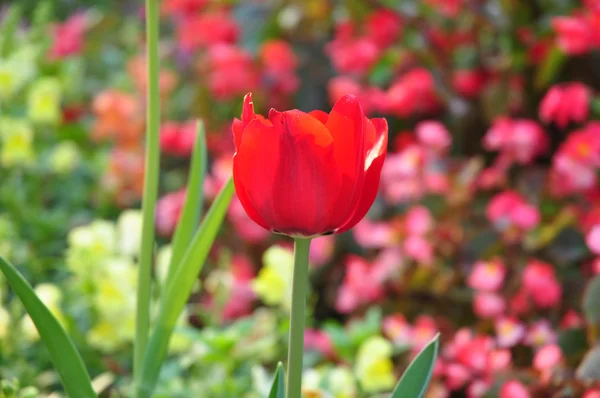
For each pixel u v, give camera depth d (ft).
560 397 3.68
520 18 5.60
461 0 5.59
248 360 4.18
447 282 4.93
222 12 7.57
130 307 4.12
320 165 2.53
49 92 6.27
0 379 3.90
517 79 5.62
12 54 7.48
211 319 4.37
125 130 6.75
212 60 6.95
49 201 6.49
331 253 5.61
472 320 5.01
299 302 2.63
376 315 4.22
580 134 4.60
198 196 3.08
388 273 5.08
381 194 5.68
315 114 2.66
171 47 7.86
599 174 4.80
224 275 4.77
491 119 5.54
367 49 6.04
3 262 2.74
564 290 4.58
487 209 5.14
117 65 8.71
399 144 6.27
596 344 3.61
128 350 4.39
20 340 4.10
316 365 4.57
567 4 5.51
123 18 10.20
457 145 6.02
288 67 6.75
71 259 4.38
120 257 4.70
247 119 2.60
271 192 2.56
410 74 5.93
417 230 5.00
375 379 3.92
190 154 6.83
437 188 5.16
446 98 5.66
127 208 6.52
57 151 6.12
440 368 4.30
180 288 2.97
